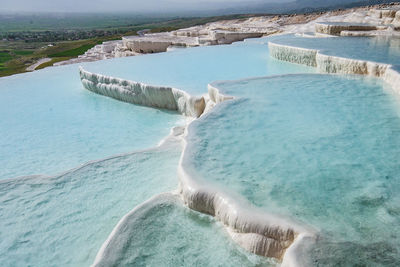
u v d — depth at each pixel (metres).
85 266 3.54
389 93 6.86
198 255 3.34
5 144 7.09
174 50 15.42
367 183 3.87
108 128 7.86
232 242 3.47
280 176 4.05
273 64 11.30
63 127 7.99
